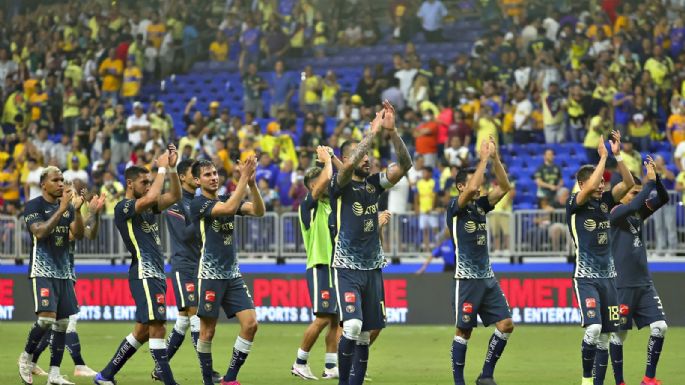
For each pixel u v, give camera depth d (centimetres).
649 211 3256
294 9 8588
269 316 5884
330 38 8625
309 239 3509
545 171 6072
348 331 2788
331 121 7475
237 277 3134
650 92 6794
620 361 3216
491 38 7638
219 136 6738
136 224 3080
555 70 7162
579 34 7369
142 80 8444
